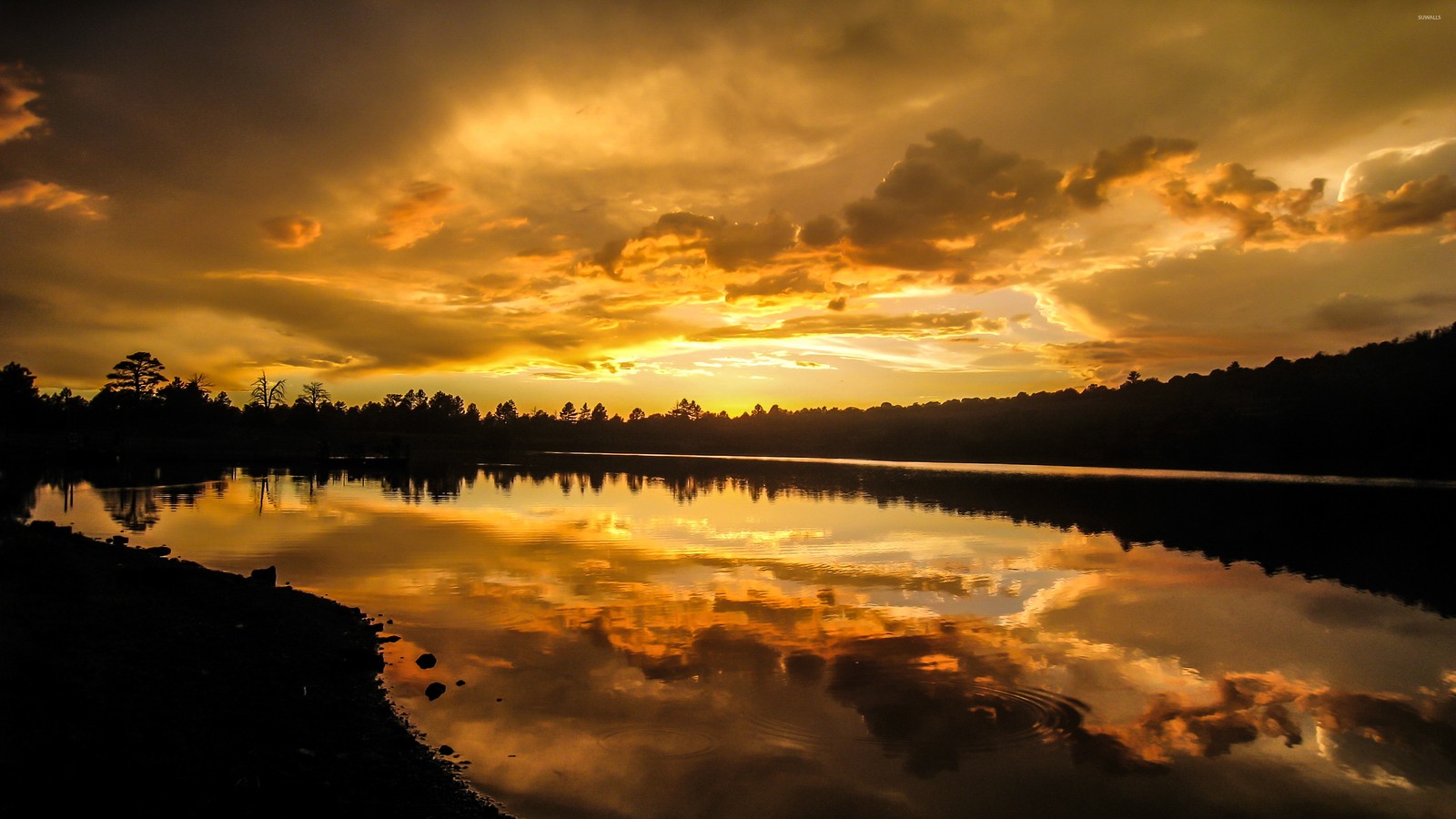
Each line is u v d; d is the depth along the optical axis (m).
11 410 101.88
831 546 22.39
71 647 9.27
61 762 6.50
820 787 7.15
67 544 16.58
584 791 6.94
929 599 15.16
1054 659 11.26
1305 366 134.50
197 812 6.03
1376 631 13.49
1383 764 8.00
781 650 11.39
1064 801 7.06
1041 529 27.67
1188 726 8.91
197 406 123.69
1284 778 7.63
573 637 11.91
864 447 165.25
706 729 8.41
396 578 16.52
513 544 21.86
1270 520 33.16
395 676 9.82
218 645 10.20
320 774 6.87
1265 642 12.61
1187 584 17.48
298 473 56.34
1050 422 147.62
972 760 7.83
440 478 55.53
